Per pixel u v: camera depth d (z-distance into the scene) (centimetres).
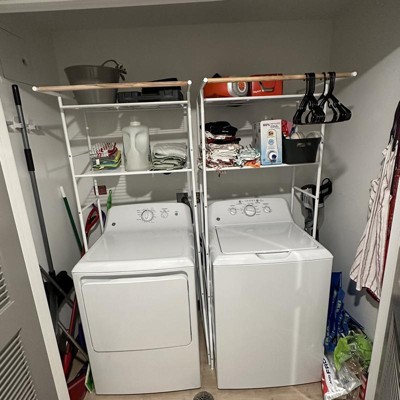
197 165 201
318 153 160
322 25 188
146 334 146
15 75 147
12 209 100
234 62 192
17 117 146
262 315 145
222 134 160
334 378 152
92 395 162
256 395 158
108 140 201
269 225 182
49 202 175
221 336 148
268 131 151
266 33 189
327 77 132
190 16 171
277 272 139
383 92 139
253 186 216
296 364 156
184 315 146
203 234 178
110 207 198
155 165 164
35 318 110
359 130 160
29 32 163
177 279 140
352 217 170
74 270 136
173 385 159
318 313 147
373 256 138
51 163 179
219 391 162
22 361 102
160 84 134
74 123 197
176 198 214
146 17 168
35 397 108
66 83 192
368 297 158
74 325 173
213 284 143
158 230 182
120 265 138
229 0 152
